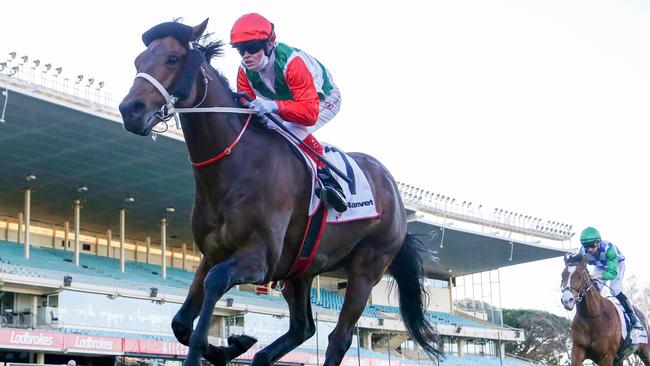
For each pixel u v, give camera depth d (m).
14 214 37.78
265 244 4.95
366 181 5.94
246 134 5.12
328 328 34.00
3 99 24.19
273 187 5.06
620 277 12.63
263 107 5.15
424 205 43.06
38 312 27.95
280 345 5.78
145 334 30.22
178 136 27.80
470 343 47.94
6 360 25.66
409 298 6.55
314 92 5.39
